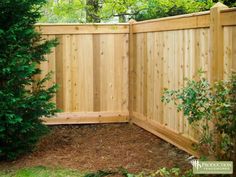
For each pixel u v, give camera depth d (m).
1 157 4.03
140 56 5.29
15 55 3.82
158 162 3.81
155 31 4.72
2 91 3.81
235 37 3.07
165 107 4.50
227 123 2.78
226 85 2.81
